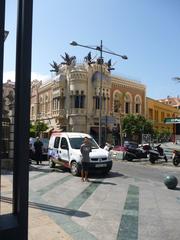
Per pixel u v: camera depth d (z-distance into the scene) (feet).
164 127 217.15
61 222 25.39
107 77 162.91
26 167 11.82
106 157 54.85
